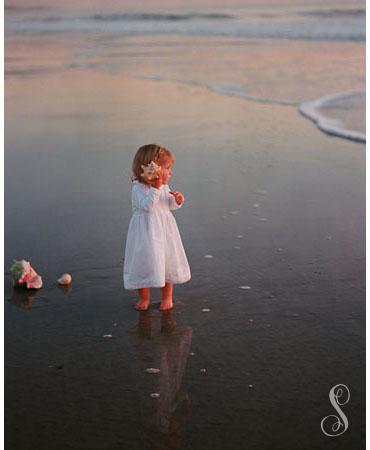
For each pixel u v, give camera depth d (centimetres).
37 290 464
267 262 502
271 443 305
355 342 390
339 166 730
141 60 1384
